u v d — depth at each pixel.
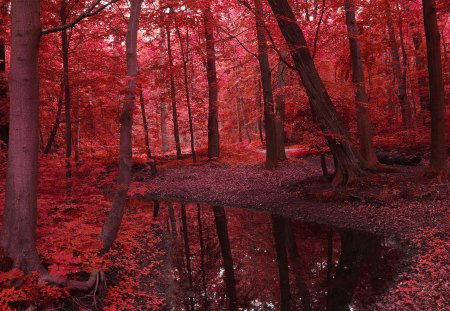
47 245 6.80
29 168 5.55
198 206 14.75
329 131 12.54
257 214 12.98
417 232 9.09
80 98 15.17
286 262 8.95
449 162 14.18
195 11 18.38
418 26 19.48
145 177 19.78
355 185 12.36
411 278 6.96
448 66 19.16
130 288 6.84
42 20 11.73
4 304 4.95
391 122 23.06
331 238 10.08
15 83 5.46
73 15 12.45
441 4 15.70
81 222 8.45
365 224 10.40
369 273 7.77
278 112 19.69
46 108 15.86
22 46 5.42
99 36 13.57
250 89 29.11
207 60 21.91
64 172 10.13
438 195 10.73
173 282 7.80
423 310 5.77
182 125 27.59
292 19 12.33
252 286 7.64
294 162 18.91
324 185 13.53
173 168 20.92
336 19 13.62
